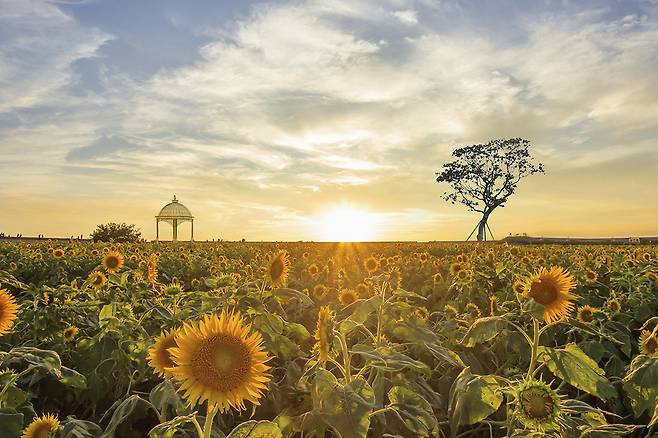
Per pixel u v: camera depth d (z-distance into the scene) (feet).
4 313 11.66
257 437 8.54
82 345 15.72
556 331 18.40
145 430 14.40
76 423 10.37
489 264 43.91
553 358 12.20
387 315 14.08
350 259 54.90
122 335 15.29
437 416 13.71
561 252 62.39
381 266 39.60
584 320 19.19
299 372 14.23
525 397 9.61
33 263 42.22
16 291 29.68
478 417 11.34
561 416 9.89
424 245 105.91
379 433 11.46
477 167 247.70
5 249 58.49
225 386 6.34
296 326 14.48
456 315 21.59
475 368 16.12
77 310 19.10
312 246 101.04
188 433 10.76
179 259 49.60
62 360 16.44
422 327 13.75
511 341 16.58
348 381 10.80
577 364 12.00
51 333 16.96
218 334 6.56
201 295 18.10
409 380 13.28
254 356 6.62
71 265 42.65
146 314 16.94
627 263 38.78
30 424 9.78
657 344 13.07
